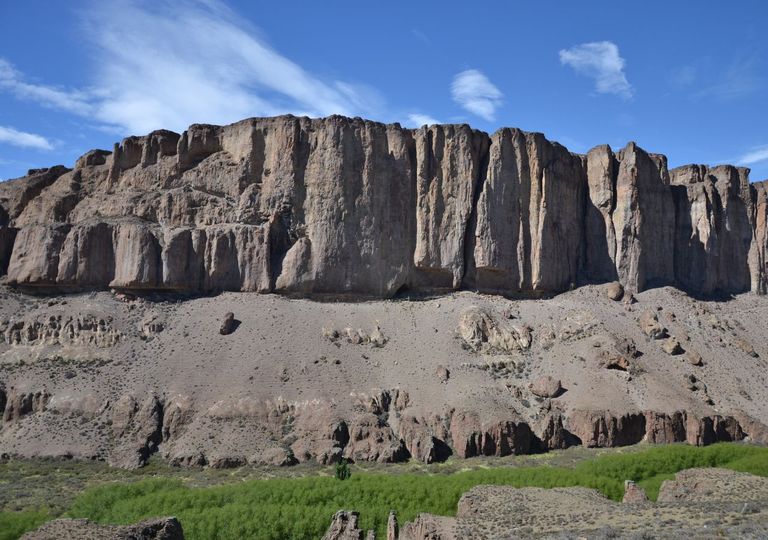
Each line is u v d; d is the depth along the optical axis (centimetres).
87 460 7625
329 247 10419
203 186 10781
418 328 9975
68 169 11688
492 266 10938
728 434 8888
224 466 7538
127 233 10038
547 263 11238
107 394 8394
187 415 8188
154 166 10981
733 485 5384
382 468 7581
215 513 5406
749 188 13862
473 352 9675
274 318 9656
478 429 8106
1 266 10219
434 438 8094
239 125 11006
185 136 11050
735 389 9781
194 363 8850
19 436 7944
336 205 10538
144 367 8800
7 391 8544
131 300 9812
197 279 10150
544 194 11412
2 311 9538
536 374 9406
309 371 8881
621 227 11900
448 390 8831
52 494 6438
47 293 9938
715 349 10612
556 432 8381
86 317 9338
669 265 12500
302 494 5972
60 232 10106
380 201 10731
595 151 12269
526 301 10912
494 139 11412
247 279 10181
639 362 9706
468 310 10144
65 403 8288
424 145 11069
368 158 10775
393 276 10619
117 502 5859
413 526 4934
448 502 5934
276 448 7819
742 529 3662
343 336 9619
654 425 8594
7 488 6612
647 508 4634
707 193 13150
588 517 4559
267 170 10762
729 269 13212
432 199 10981
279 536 5284
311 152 10756
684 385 9500
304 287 10238
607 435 8431
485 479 6366
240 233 10306
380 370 9200
